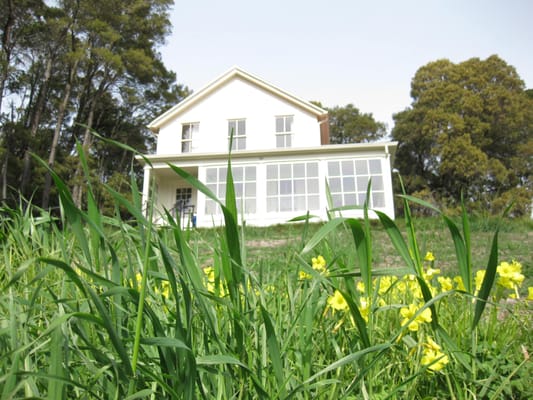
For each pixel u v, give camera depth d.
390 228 0.84
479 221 7.77
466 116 24.75
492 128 25.19
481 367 0.97
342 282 1.39
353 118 35.62
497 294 1.22
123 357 0.56
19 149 19.06
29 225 1.44
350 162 12.98
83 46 20.70
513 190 19.83
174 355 0.66
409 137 27.88
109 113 26.52
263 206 12.97
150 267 0.96
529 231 8.02
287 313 1.14
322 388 0.86
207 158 13.58
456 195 22.69
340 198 12.70
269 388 0.81
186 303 0.68
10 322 0.62
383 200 12.45
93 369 0.68
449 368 0.96
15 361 0.53
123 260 1.24
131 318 0.86
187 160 13.68
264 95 15.27
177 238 0.73
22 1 19.06
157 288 1.09
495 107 24.94
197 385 0.76
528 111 25.58
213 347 0.83
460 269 0.88
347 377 0.98
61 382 0.54
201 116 15.42
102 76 24.09
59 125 20.28
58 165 18.36
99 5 20.95
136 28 23.91
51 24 19.44
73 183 16.55
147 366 0.71
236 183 13.34
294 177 13.16
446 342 0.89
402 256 0.84
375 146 12.76
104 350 0.80
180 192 15.59
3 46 19.12
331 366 0.71
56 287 1.09
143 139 27.62
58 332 0.55
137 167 15.30
